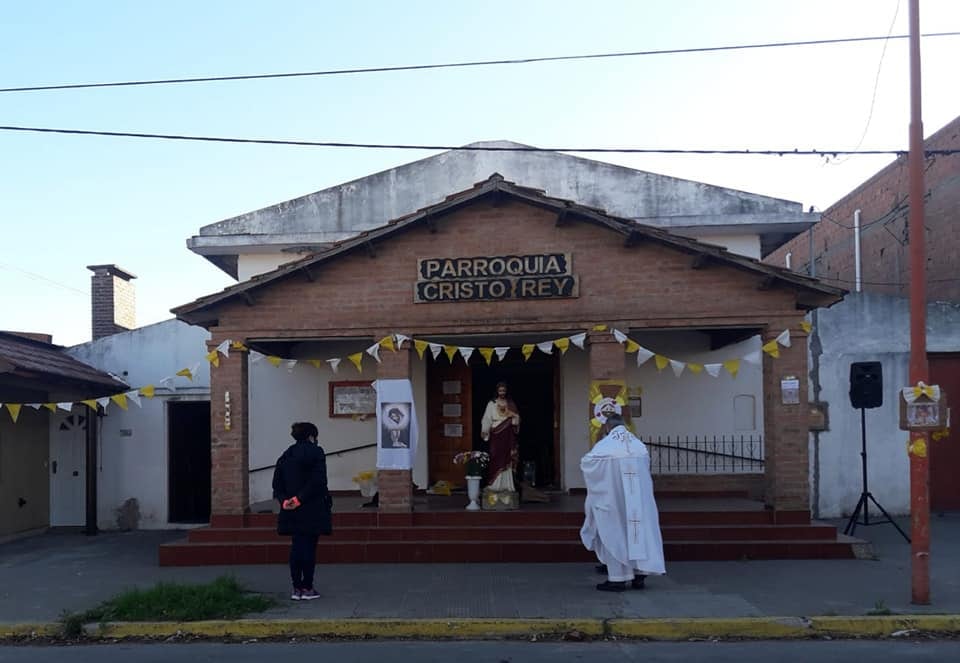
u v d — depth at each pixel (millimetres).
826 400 16094
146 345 16922
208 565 12281
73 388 15500
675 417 15578
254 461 15992
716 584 10445
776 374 12242
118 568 12352
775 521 12195
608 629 8750
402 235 12602
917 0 9453
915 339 9336
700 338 15648
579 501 13961
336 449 15938
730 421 15523
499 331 12414
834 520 15734
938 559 11883
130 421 16859
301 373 16109
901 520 15562
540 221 12438
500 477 12844
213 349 12695
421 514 12461
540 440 15977
